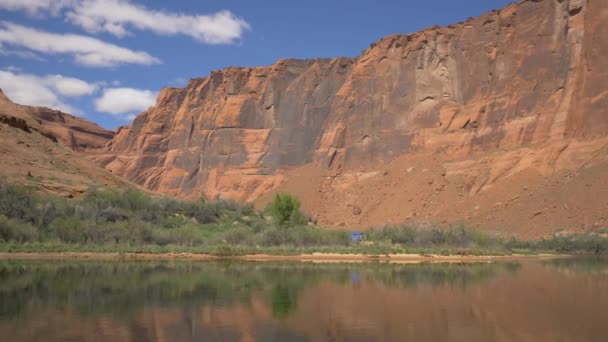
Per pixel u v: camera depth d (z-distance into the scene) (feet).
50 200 181.06
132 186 258.98
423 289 89.04
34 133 257.34
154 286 88.99
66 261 133.69
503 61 302.66
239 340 52.95
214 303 73.20
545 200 235.61
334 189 331.98
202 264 134.82
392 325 59.98
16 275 101.04
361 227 284.82
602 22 258.57
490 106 295.28
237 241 186.29
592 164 237.86
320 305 72.54
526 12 300.81
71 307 68.64
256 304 72.95
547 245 206.18
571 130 257.14
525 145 270.26
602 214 212.64
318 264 140.97
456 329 58.08
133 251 158.61
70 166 232.53
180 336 54.13
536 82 280.51
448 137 301.43
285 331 56.85
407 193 289.53
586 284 97.71
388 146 326.03
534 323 61.16
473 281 101.76
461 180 277.64
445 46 325.83
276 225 203.51
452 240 202.18
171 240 177.27
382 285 94.43
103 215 184.03
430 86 322.34
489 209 249.75
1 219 157.17
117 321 60.44
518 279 106.32
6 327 56.70
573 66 266.36
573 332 56.70
